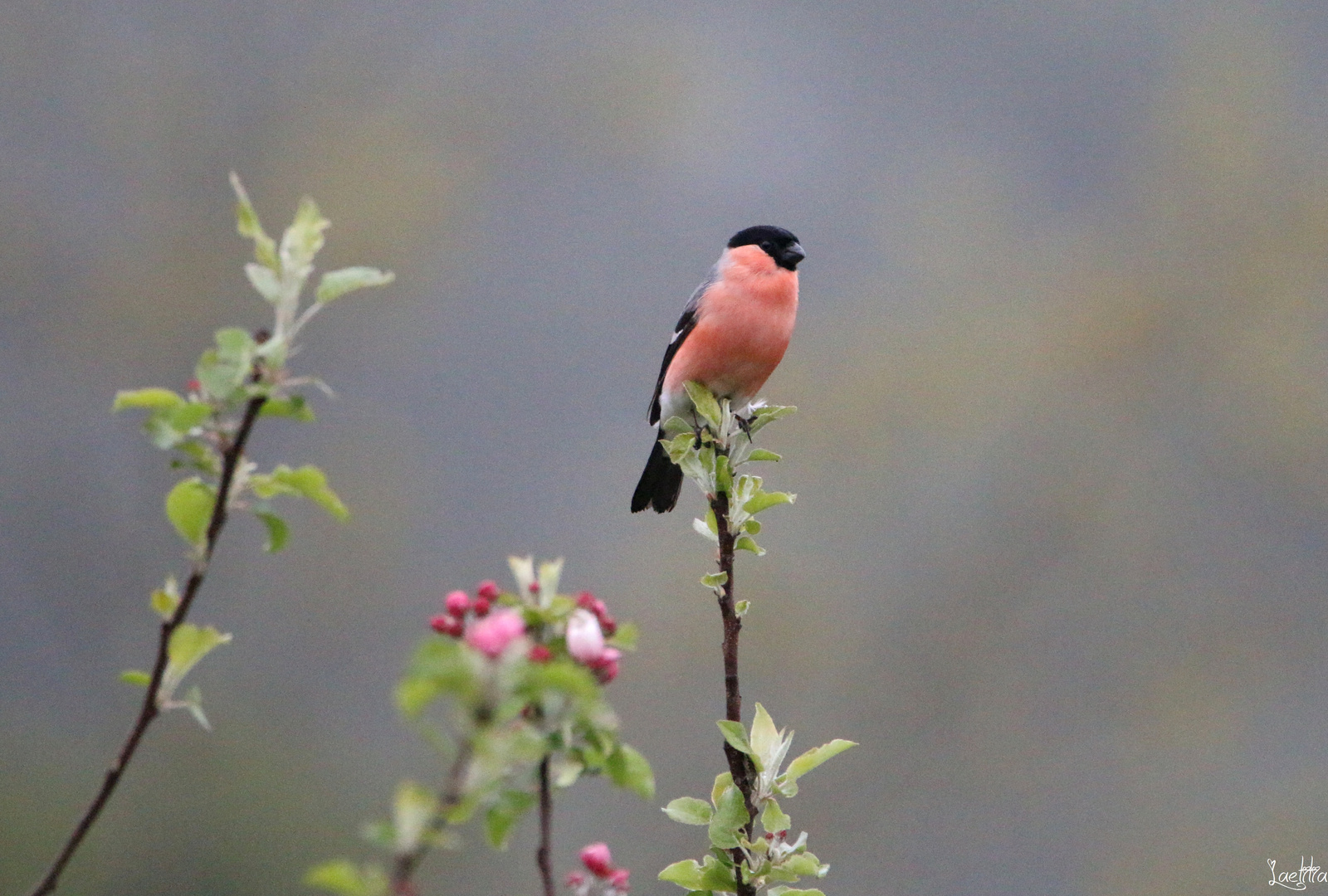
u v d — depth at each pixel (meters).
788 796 4.20
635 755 3.16
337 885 2.46
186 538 3.40
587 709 2.70
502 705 2.59
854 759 17.02
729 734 4.21
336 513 3.38
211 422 3.23
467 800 2.57
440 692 2.52
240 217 3.36
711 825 4.16
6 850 14.22
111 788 3.14
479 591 3.19
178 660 3.27
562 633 3.18
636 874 15.23
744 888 4.10
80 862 14.14
